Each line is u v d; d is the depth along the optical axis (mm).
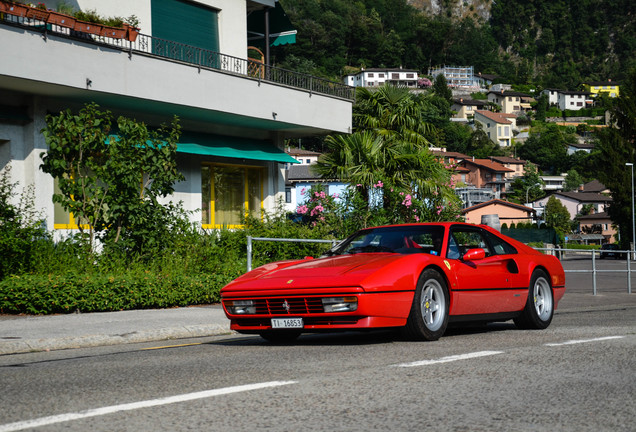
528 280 8711
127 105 16891
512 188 168375
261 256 14953
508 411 4008
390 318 7000
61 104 16062
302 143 107750
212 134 19859
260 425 3697
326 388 4656
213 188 20500
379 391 4555
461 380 4930
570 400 4293
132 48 17188
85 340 7754
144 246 12641
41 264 11391
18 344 7297
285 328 7066
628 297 16016
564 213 129625
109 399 4379
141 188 13047
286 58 183000
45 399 4410
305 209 18609
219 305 11766
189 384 4875
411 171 21422
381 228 8555
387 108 23938
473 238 8406
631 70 66375
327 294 6840
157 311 10477
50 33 14281
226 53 20656
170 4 19141
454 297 7629
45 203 15609
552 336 7766
